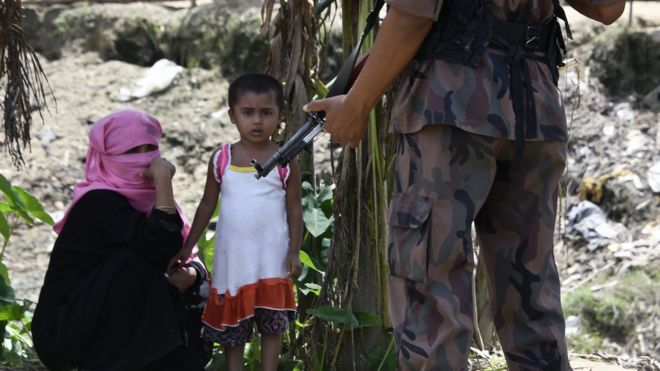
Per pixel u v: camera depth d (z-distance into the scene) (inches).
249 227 126.3
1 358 144.4
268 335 128.0
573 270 214.4
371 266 137.7
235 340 128.2
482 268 151.6
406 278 101.5
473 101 97.9
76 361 126.1
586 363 153.2
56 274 127.4
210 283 129.8
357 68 110.0
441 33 99.0
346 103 103.2
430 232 100.0
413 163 100.8
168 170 125.1
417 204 100.1
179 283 130.3
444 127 98.7
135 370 123.1
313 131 112.5
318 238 146.5
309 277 145.1
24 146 140.4
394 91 129.6
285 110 140.3
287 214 129.9
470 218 99.7
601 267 212.2
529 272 104.4
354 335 139.1
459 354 99.5
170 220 123.0
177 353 127.3
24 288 216.2
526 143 101.5
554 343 104.0
